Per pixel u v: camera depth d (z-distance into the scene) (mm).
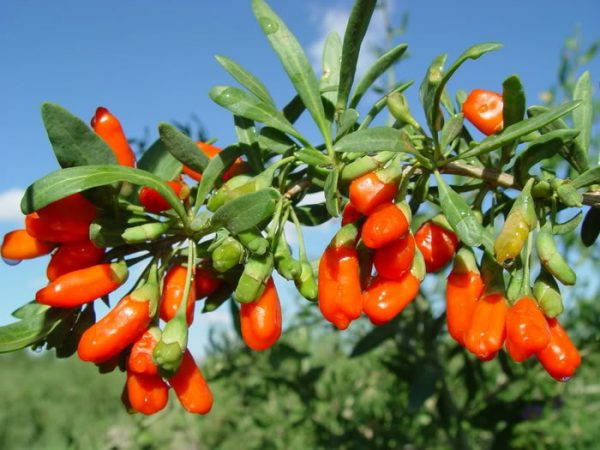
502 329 163
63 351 172
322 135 179
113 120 176
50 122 155
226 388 460
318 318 405
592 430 436
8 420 1260
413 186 187
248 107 176
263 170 183
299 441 449
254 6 188
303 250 169
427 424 388
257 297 157
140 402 160
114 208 163
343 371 458
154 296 160
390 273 163
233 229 155
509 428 339
